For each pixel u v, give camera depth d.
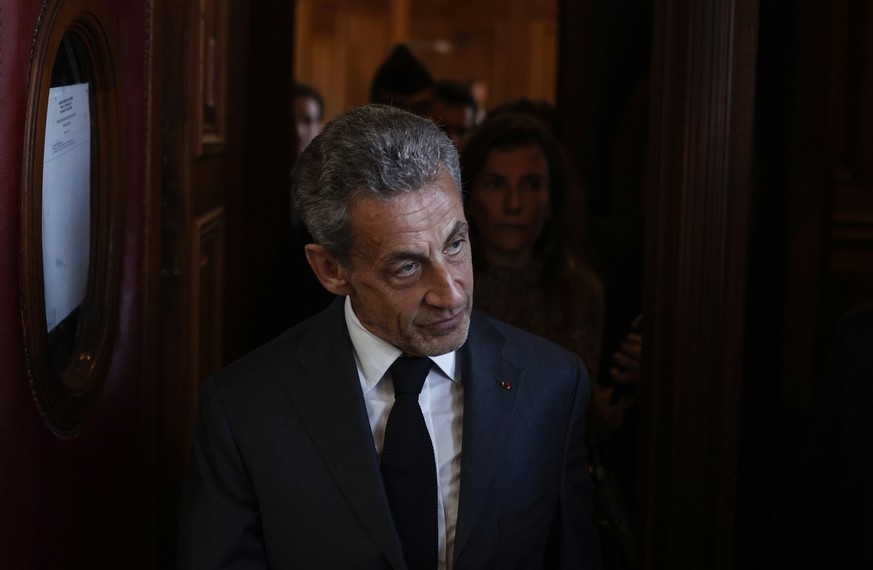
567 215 2.58
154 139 2.31
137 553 2.27
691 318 2.13
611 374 2.69
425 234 1.42
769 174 2.91
